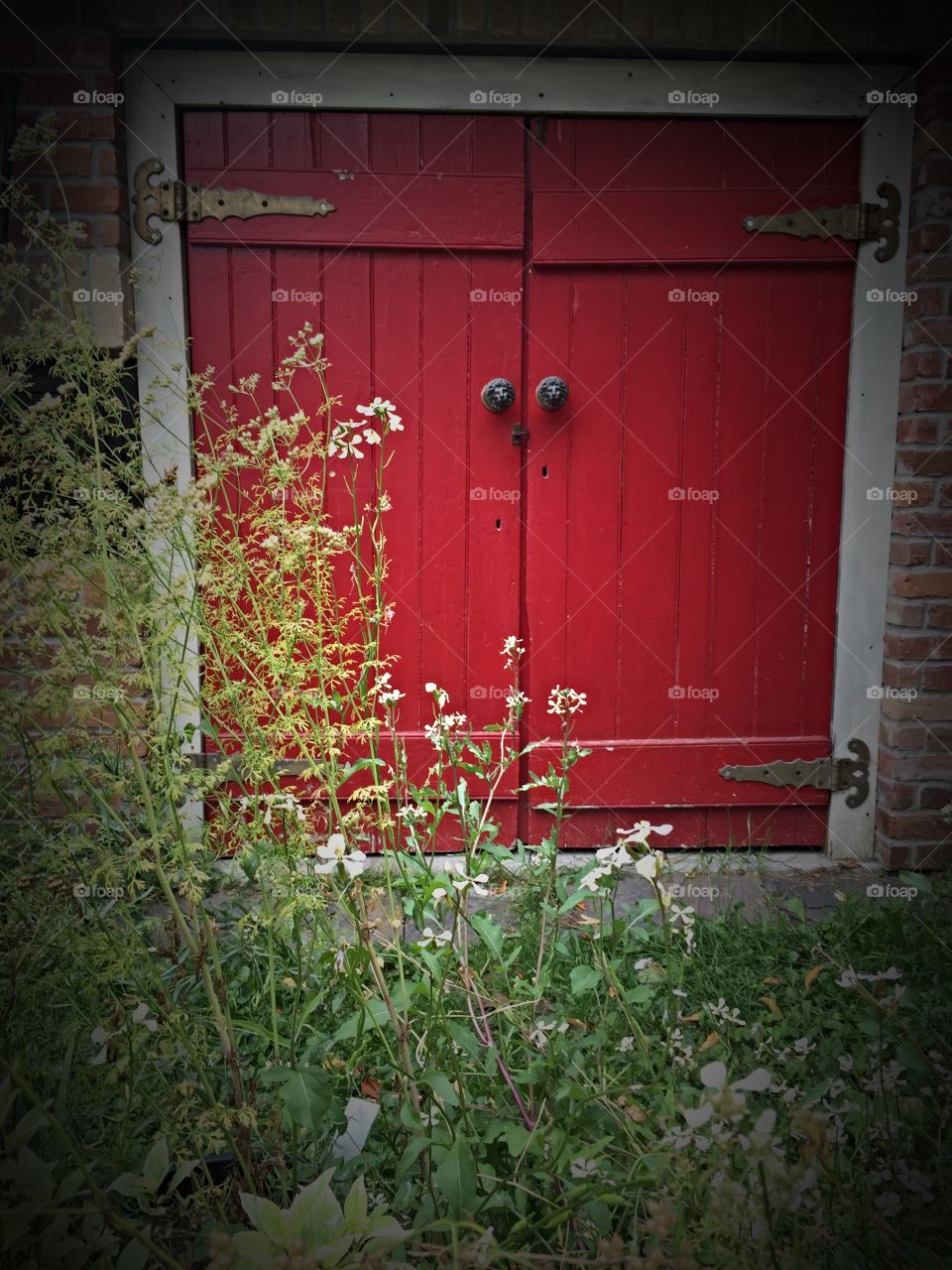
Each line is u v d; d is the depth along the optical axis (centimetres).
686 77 319
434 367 329
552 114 320
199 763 323
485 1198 148
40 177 300
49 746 147
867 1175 152
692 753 350
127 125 311
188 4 299
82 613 155
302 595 321
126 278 310
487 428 334
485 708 345
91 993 162
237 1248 115
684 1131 126
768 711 352
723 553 344
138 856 156
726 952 269
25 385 186
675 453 339
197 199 315
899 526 339
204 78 310
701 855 342
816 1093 160
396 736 218
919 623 338
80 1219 145
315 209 318
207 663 190
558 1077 176
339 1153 174
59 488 165
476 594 340
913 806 344
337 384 327
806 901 320
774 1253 109
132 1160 165
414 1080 160
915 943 268
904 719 340
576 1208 133
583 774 349
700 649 347
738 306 333
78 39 297
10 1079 119
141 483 174
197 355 322
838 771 352
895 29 312
